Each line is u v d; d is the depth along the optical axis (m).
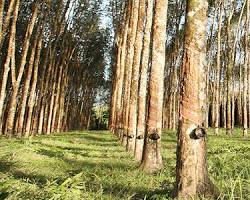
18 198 5.68
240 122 41.16
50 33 32.03
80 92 56.44
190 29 6.45
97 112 72.50
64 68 43.16
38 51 27.64
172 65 41.28
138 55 16.19
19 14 30.16
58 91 40.53
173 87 39.38
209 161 10.15
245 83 28.27
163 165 10.84
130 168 10.93
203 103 6.34
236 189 6.65
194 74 6.34
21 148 13.05
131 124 16.83
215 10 33.16
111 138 28.53
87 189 7.20
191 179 6.13
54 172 9.56
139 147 13.81
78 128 57.69
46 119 42.19
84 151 16.62
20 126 24.98
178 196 6.14
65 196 5.64
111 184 7.82
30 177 8.47
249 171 8.22
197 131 6.18
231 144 18.45
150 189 7.52
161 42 10.99
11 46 21.44
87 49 50.25
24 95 25.28
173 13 38.91
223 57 37.00
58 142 21.38
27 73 25.55
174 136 28.19
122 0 39.34
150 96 10.87
